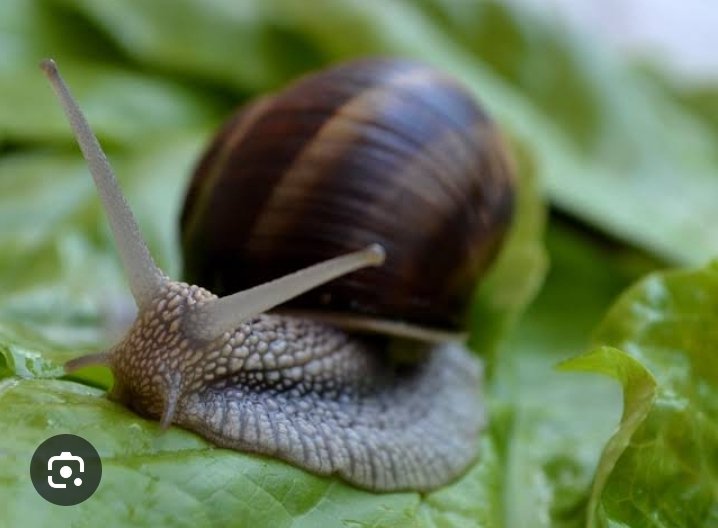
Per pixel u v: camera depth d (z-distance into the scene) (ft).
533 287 0.56
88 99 0.64
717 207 0.74
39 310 0.49
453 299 0.47
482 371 0.52
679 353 0.43
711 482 0.40
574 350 0.61
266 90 0.70
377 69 0.46
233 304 0.38
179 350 0.37
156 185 0.58
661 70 0.95
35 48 0.67
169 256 0.56
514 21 0.76
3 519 0.32
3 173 0.59
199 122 0.69
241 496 0.36
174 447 0.36
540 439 0.49
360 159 0.44
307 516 0.38
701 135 0.84
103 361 0.38
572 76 0.76
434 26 0.75
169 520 0.34
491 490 0.44
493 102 0.69
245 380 0.39
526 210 0.58
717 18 1.07
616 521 0.39
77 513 0.33
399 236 0.44
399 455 0.41
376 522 0.39
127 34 0.67
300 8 0.69
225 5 0.70
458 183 0.46
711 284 0.43
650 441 0.40
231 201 0.44
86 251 0.54
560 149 0.70
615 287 0.67
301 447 0.38
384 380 0.44
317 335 0.42
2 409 0.35
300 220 0.43
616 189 0.69
